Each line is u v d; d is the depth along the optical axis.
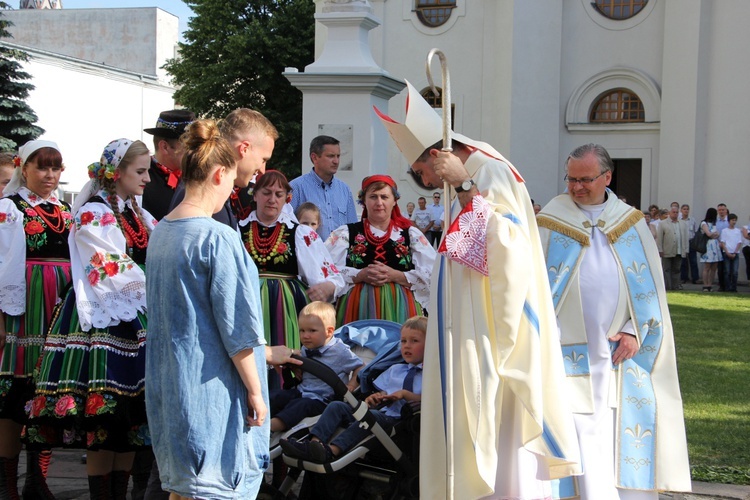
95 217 4.46
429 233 21.83
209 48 30.34
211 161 3.37
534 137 23.23
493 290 3.82
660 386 4.62
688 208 19.94
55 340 4.54
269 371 4.82
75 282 4.43
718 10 21.88
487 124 23.69
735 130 21.73
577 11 23.42
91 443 4.42
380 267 5.38
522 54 23.06
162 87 35.03
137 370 4.49
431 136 4.09
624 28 23.16
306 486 4.51
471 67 23.78
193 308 3.26
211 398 3.27
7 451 4.90
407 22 24.25
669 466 4.55
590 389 4.50
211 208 3.41
